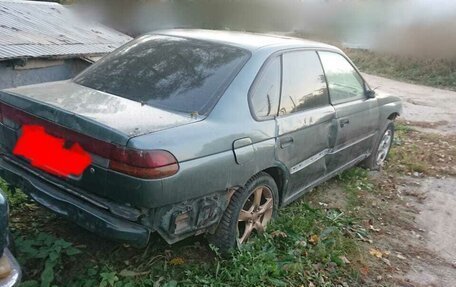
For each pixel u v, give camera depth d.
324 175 4.26
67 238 3.17
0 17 6.48
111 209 2.51
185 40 3.49
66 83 3.30
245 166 2.97
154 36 3.67
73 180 2.62
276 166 3.33
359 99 4.69
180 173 2.51
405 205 4.82
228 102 2.96
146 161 2.38
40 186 2.75
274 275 3.10
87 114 2.59
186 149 2.56
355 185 5.04
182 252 3.20
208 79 3.06
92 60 6.15
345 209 4.45
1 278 1.89
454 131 8.67
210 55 3.27
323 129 3.90
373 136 5.21
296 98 3.60
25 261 2.77
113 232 2.47
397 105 5.68
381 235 4.08
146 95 3.00
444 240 4.17
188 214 2.69
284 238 3.52
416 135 7.89
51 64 5.68
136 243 2.50
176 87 3.03
